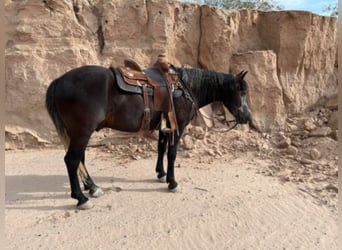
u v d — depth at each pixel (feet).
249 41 28.63
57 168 18.76
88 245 10.60
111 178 17.13
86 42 24.68
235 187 16.11
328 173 18.47
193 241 11.03
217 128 25.53
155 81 14.29
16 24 23.22
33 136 22.99
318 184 16.83
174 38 26.30
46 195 14.74
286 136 25.02
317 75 29.58
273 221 12.62
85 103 12.60
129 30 25.27
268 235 11.55
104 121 13.74
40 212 12.97
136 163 19.93
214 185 16.31
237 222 12.42
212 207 13.67
